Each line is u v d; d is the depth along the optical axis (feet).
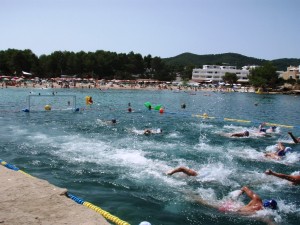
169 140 55.77
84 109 107.04
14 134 58.13
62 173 36.01
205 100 183.73
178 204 28.73
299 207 29.14
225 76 417.90
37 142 51.42
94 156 43.39
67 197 25.40
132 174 36.32
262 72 341.82
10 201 23.03
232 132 66.69
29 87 247.29
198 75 500.74
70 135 58.23
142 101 156.25
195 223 25.23
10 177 28.76
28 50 366.84
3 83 253.03
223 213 27.25
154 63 444.14
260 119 100.12
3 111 95.40
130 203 28.40
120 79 387.75
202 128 71.41
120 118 85.05
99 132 62.13
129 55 426.10
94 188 31.73
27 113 91.45
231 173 38.19
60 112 95.71
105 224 20.25
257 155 46.98
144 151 47.03
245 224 25.49
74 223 20.06
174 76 476.13
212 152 47.91
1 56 341.41
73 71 370.53
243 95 261.85
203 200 29.84
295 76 412.36
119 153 45.32
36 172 36.11
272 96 263.70
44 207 22.35
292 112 128.88
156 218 25.75
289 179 35.42
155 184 33.40
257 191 32.83
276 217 26.89
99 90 253.44
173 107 130.00
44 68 357.82
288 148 48.91
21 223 19.53
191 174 36.14
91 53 384.06
